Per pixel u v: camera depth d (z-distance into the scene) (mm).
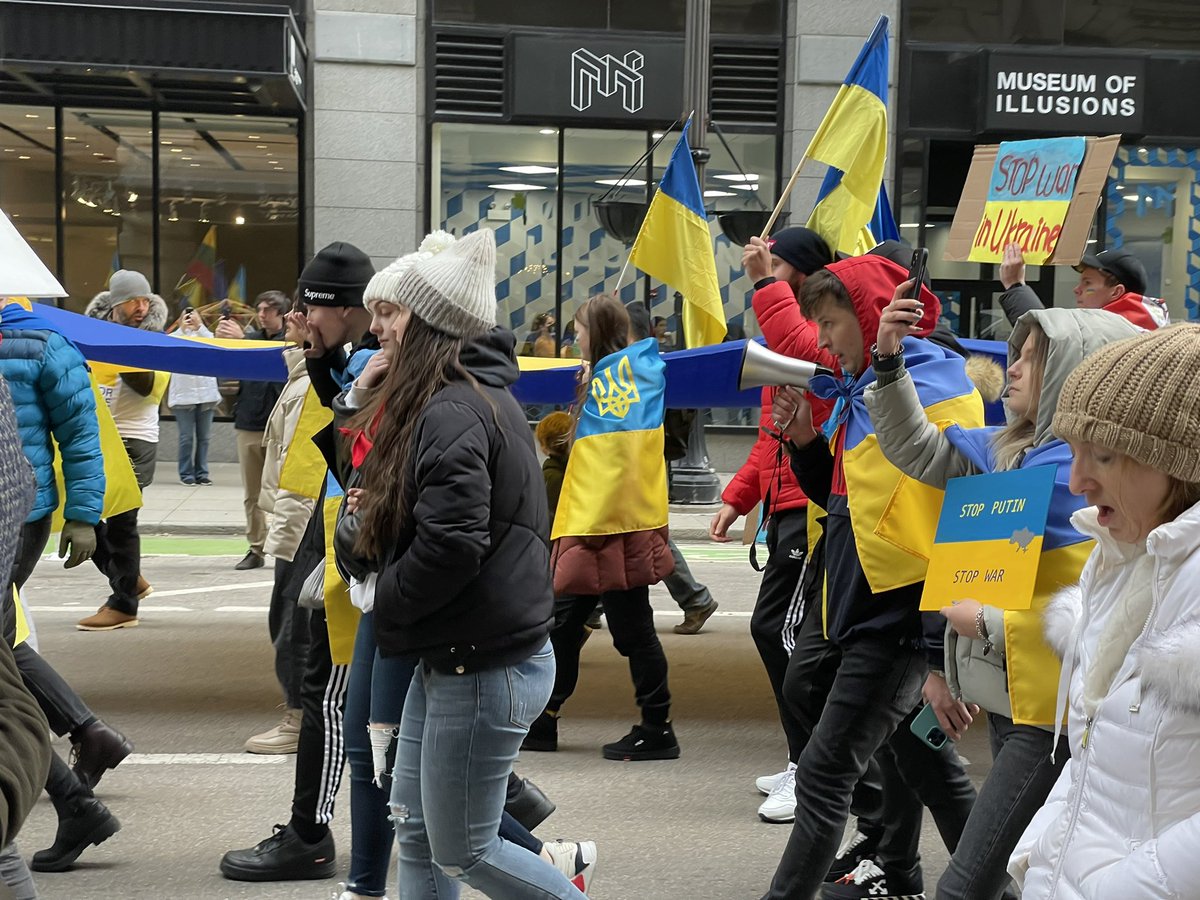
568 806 5059
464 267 2977
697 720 6379
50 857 4258
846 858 4207
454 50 16266
